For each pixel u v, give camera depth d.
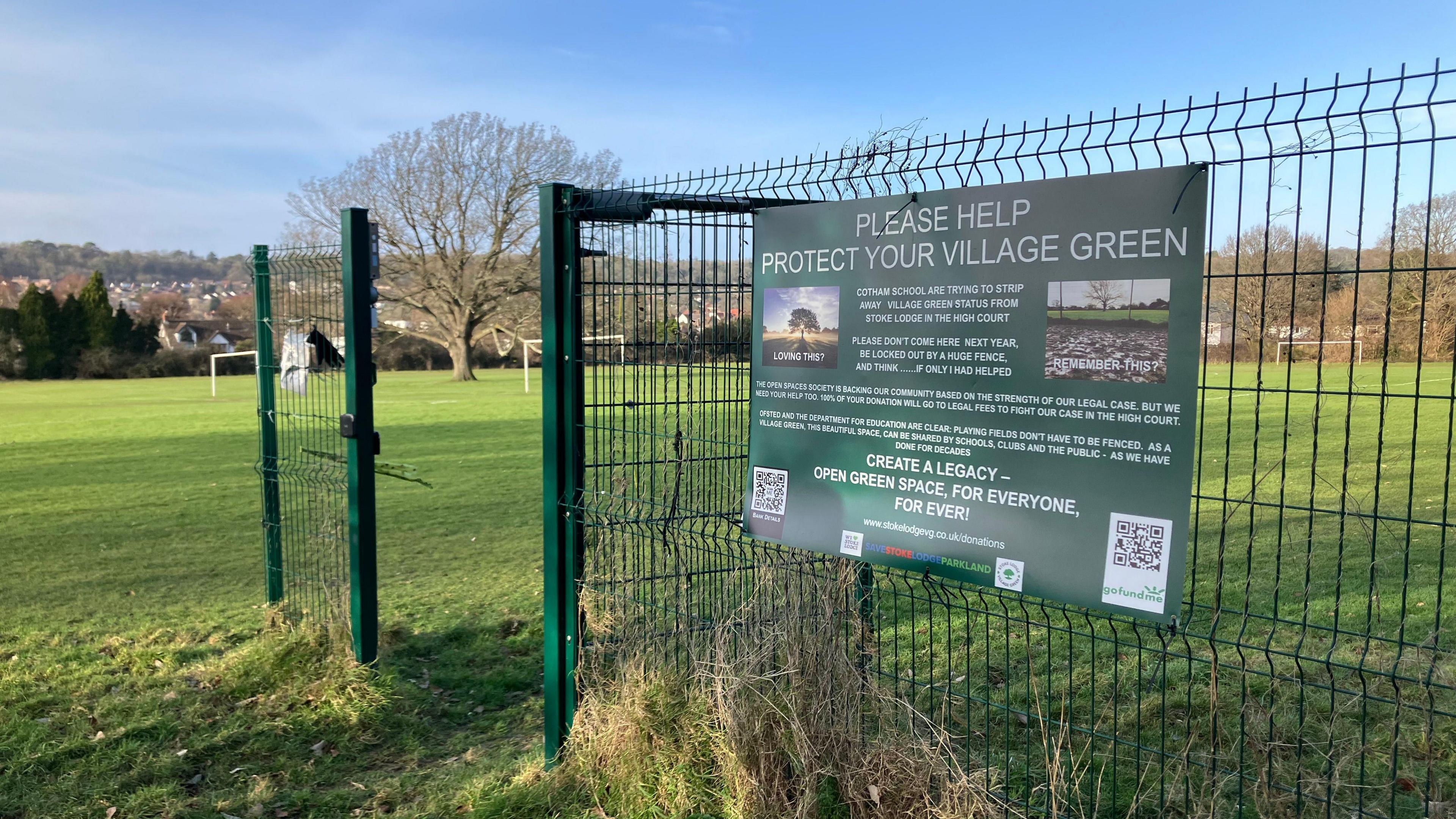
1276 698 3.93
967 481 2.68
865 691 3.26
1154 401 2.32
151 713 4.30
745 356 3.73
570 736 3.71
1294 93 2.10
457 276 45.94
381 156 45.34
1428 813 2.25
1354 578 6.21
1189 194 2.23
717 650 3.42
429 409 24.75
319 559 5.25
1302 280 2.59
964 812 2.79
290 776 3.82
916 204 2.75
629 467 4.20
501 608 6.20
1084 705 4.12
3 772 3.73
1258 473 10.95
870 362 2.90
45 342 48.88
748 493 3.28
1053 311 2.47
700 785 3.25
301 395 5.28
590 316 3.71
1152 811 3.12
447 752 4.11
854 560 3.17
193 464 14.18
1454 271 2.38
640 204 3.49
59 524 9.41
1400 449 12.86
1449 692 3.85
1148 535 2.35
